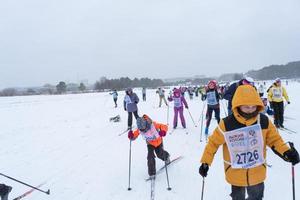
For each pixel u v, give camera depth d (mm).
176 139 9055
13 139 10531
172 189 5121
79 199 4969
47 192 4879
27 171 6648
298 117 12625
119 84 100625
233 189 3324
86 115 17688
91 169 6531
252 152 3105
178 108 10797
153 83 117562
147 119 5551
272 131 3129
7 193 3961
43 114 18766
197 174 5801
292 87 44406
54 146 9133
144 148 8203
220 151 7371
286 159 3051
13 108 23594
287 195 4609
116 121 14156
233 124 3104
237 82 7477
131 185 5422
